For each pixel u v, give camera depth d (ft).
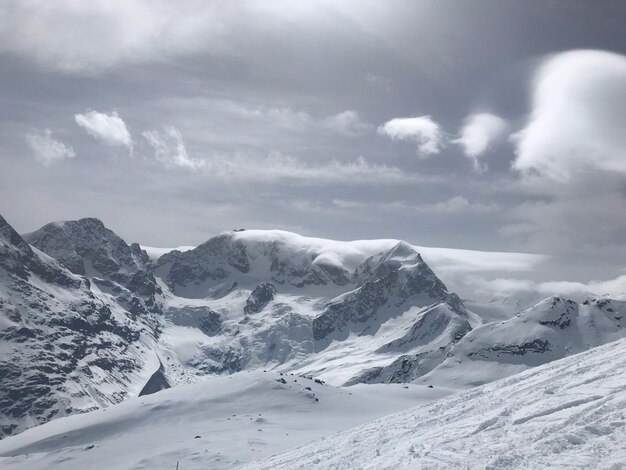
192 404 597.93
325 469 164.14
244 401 594.65
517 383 188.24
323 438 257.75
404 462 127.75
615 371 148.15
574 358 197.98
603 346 200.44
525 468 100.78
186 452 432.66
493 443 121.29
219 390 629.92
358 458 163.63
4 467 506.07
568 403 130.52
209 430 508.12
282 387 619.26
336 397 621.31
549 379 168.14
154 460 422.82
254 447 431.43
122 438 542.16
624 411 113.39
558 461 99.50
